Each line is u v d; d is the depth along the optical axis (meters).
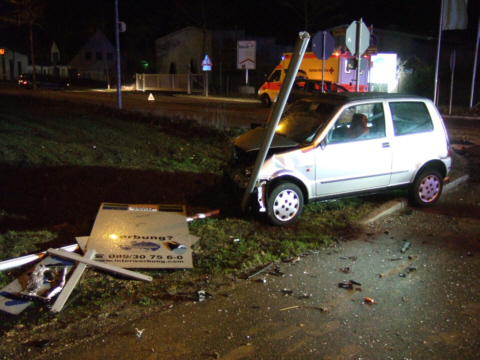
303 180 6.68
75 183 7.98
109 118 15.34
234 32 46.16
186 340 4.06
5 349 3.86
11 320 4.28
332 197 7.00
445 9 20.62
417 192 7.65
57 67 67.12
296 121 7.25
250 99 31.97
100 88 50.66
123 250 5.53
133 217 6.25
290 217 6.69
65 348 3.91
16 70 69.25
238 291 4.94
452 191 8.91
